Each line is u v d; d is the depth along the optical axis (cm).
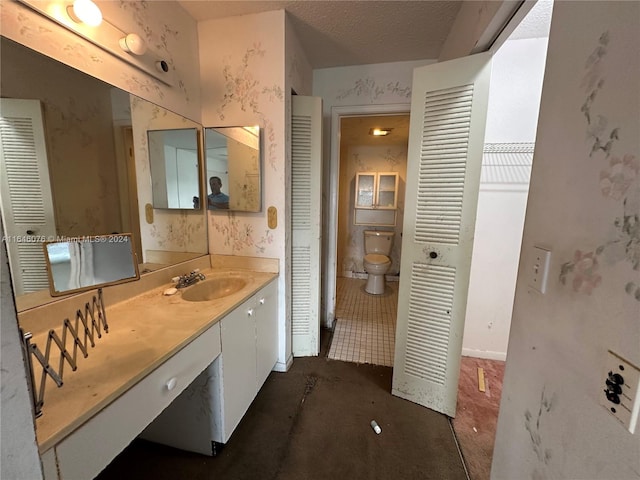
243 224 182
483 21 117
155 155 143
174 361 90
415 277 157
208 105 174
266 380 183
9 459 39
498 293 204
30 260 93
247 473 121
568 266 56
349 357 214
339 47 192
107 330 98
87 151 110
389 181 384
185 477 119
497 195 192
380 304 323
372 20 162
